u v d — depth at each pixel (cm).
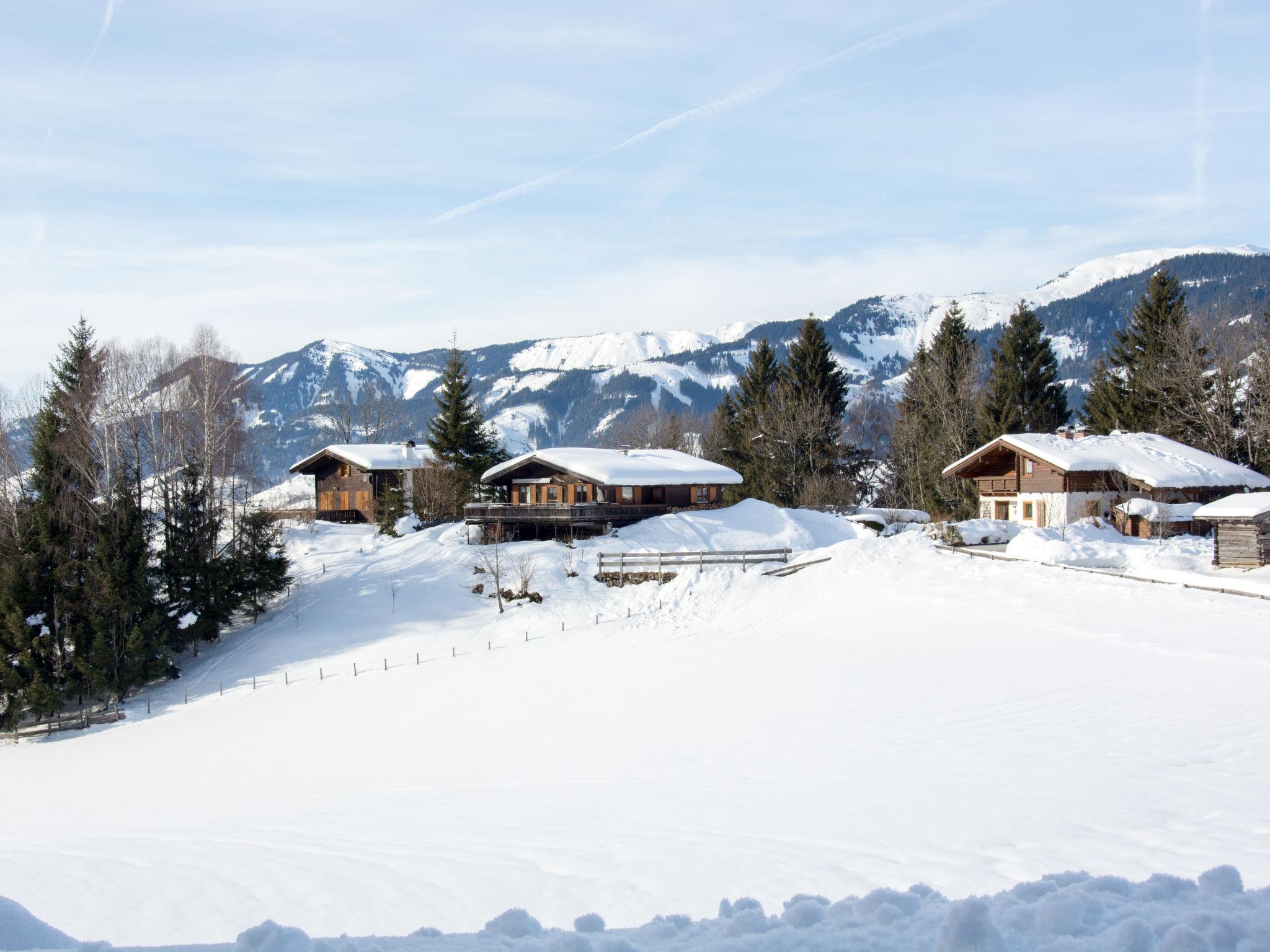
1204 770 1224
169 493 4253
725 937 470
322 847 1183
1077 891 472
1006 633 2561
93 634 3412
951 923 396
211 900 994
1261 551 3047
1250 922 386
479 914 845
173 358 4522
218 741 2566
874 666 2345
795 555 4162
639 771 1528
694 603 3731
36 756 2847
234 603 3919
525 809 1302
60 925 957
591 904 844
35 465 3653
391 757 1981
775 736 1708
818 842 1006
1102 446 4634
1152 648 2186
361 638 3762
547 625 3688
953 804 1133
